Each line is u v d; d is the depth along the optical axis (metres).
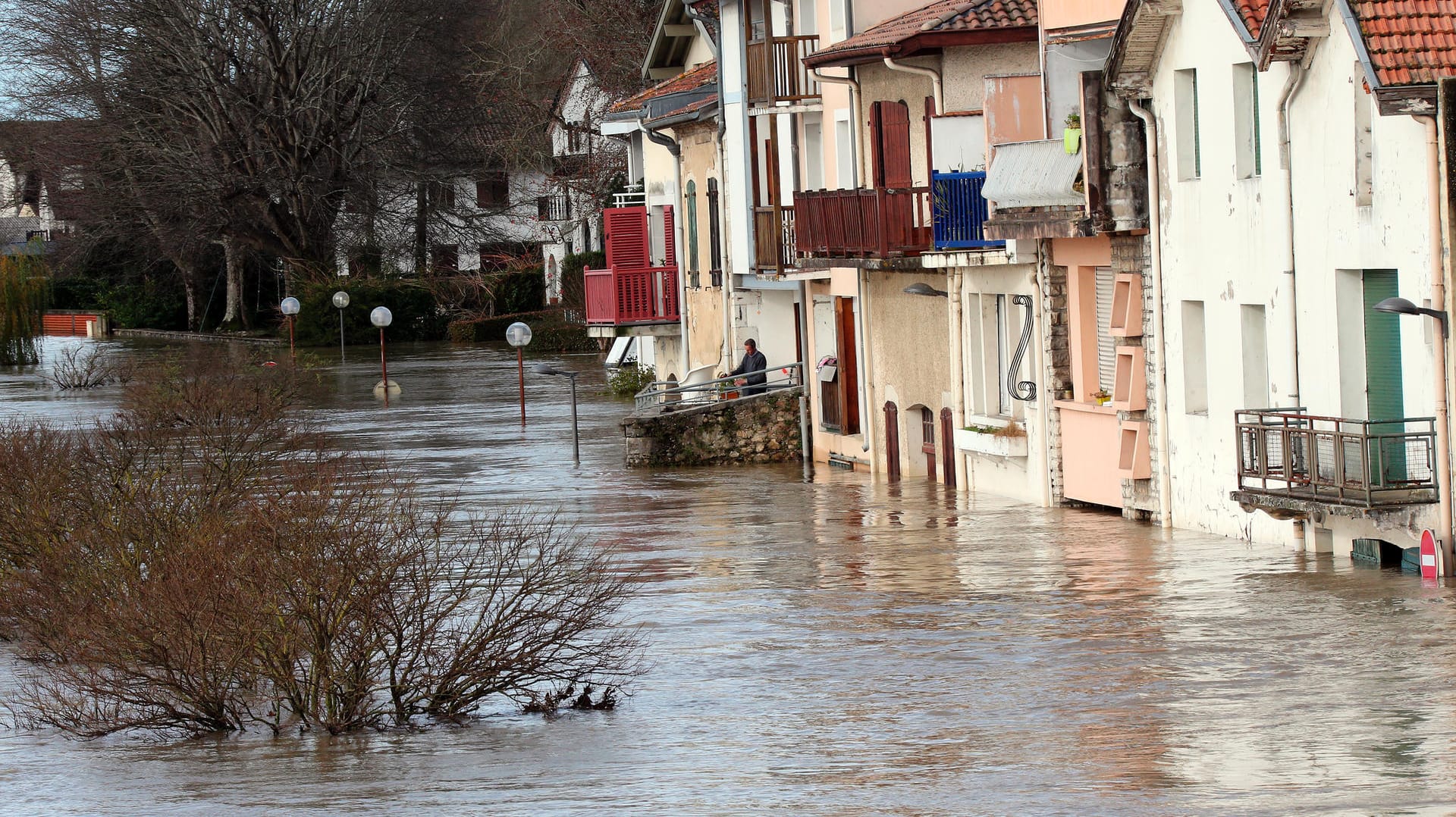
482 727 32.44
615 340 155.00
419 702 33.66
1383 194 44.78
